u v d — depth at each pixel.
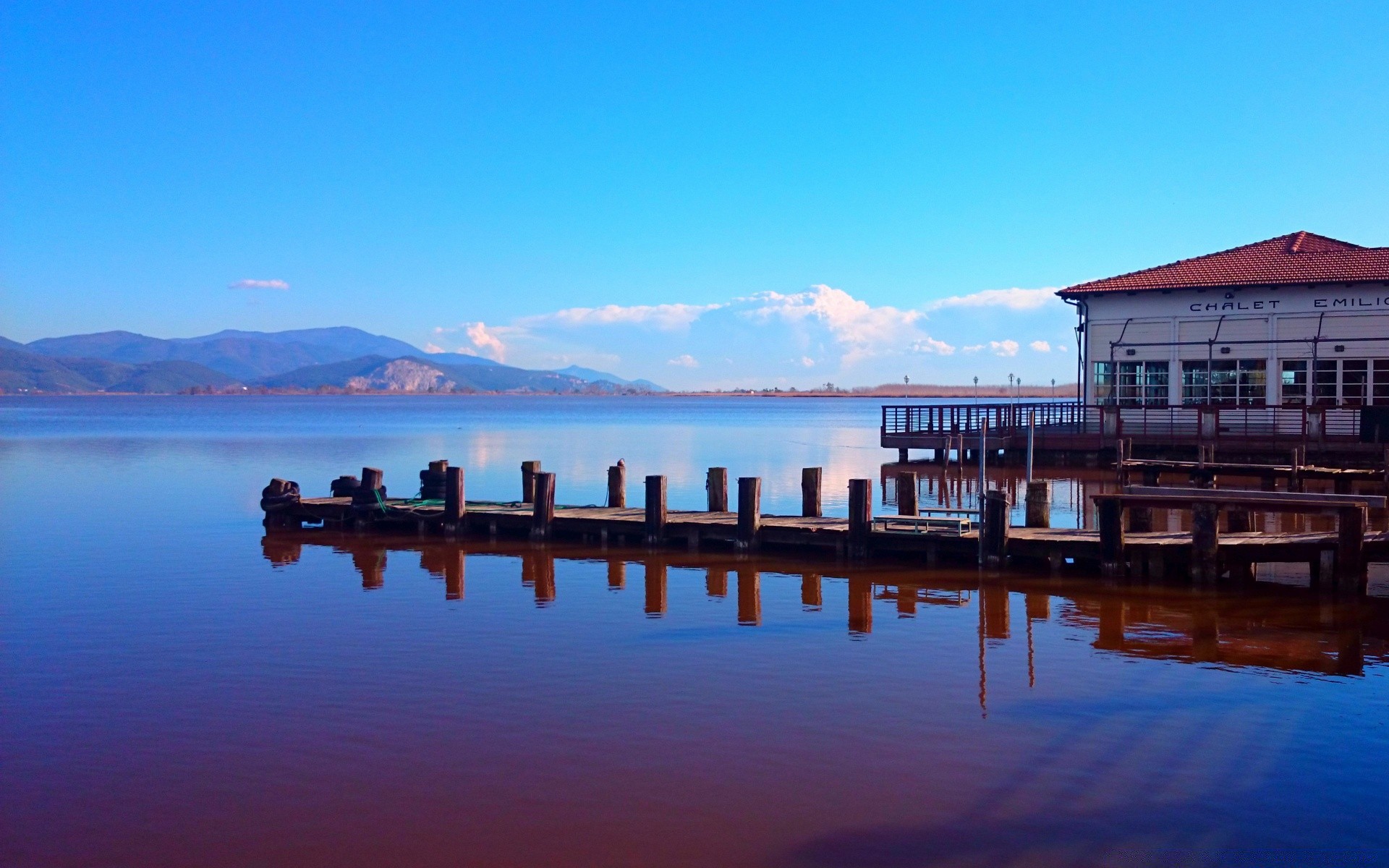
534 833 9.45
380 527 27.69
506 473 47.91
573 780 10.59
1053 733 11.77
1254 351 39.69
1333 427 37.41
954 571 21.00
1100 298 42.50
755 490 22.97
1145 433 41.12
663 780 10.57
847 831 9.43
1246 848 9.04
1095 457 41.69
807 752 11.26
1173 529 25.66
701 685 13.69
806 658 14.98
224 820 9.77
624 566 22.36
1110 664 14.53
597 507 27.38
